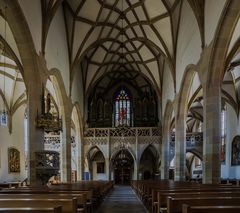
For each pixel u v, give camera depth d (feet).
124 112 140.05
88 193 39.24
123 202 62.39
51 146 123.54
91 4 82.02
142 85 140.15
